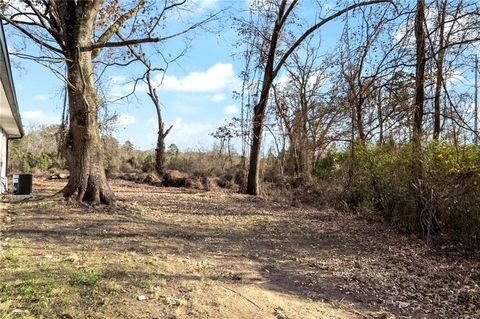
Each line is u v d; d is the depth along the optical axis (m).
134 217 10.12
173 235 8.37
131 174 25.06
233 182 21.08
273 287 5.44
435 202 8.76
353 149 13.22
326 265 6.78
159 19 14.14
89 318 3.98
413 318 4.77
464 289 5.87
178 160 28.33
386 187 11.03
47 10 12.12
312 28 16.56
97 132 11.64
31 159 31.86
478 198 8.05
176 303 4.50
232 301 4.72
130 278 5.17
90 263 5.77
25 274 5.14
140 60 12.39
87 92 11.31
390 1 12.52
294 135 21.36
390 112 12.82
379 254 7.70
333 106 20.81
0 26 5.93
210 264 6.29
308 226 10.34
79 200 11.17
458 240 8.52
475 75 10.42
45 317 3.94
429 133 10.41
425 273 6.58
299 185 19.14
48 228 8.27
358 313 4.80
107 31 11.85
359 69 15.17
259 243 8.19
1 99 10.61
